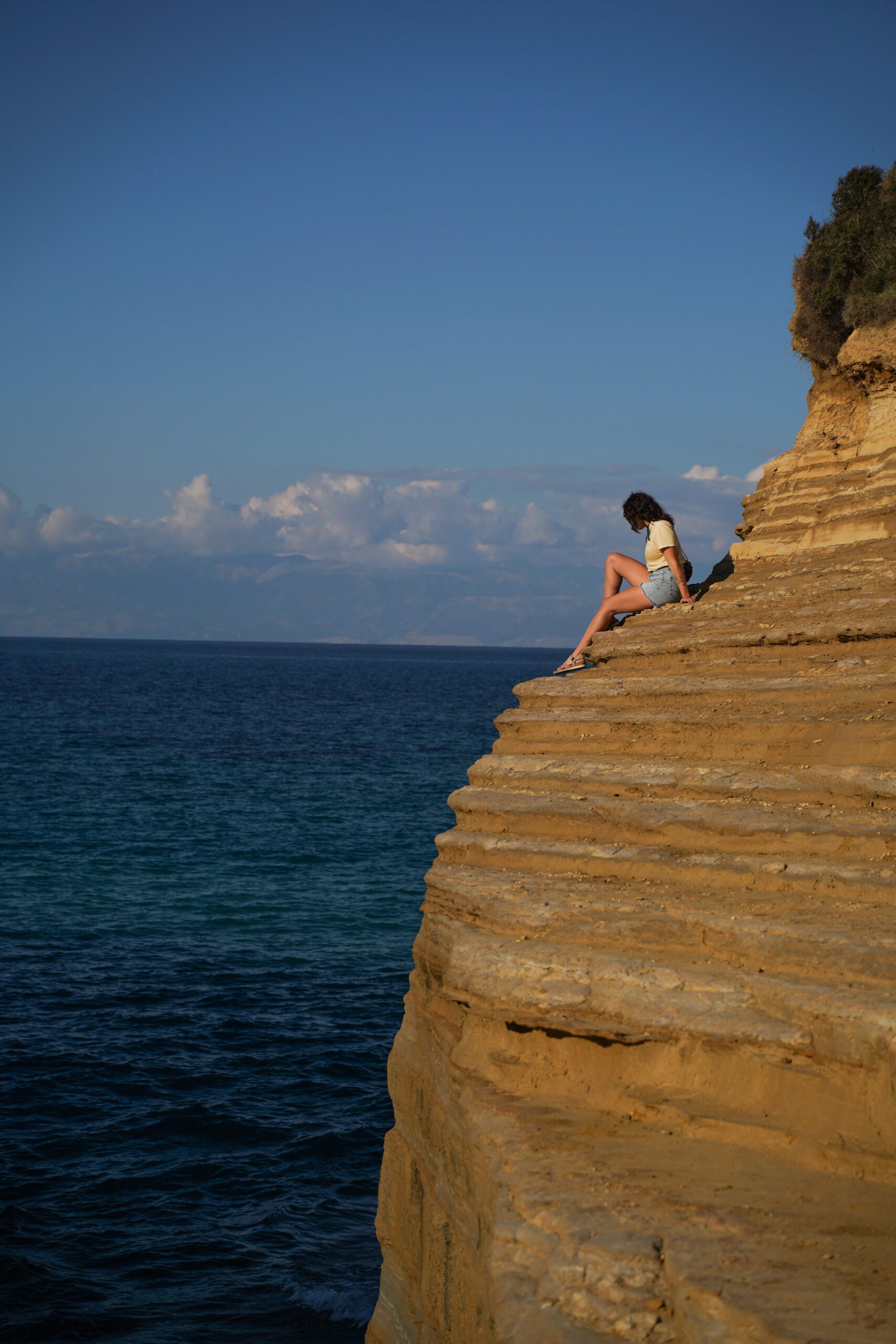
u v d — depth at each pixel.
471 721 93.38
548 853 7.55
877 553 10.53
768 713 7.91
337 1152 15.96
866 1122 4.82
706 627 9.95
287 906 28.50
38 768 54.34
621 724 8.53
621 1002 5.89
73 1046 18.77
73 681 143.25
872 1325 3.59
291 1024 20.25
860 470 11.77
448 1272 6.24
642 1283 4.07
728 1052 5.47
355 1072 18.41
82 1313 12.10
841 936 5.62
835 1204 4.46
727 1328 3.71
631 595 11.33
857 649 8.36
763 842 6.84
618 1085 5.83
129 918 26.81
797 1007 5.27
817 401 13.35
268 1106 17.11
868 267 12.51
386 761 62.16
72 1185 14.69
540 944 6.50
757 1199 4.55
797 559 11.62
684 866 6.95
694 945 6.19
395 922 27.28
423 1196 7.21
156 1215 14.14
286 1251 13.56
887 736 7.00
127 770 54.88
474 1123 5.96
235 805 44.72
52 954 23.56
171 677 167.25
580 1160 5.09
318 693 133.38
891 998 5.02
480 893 7.23
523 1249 4.61
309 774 55.50
